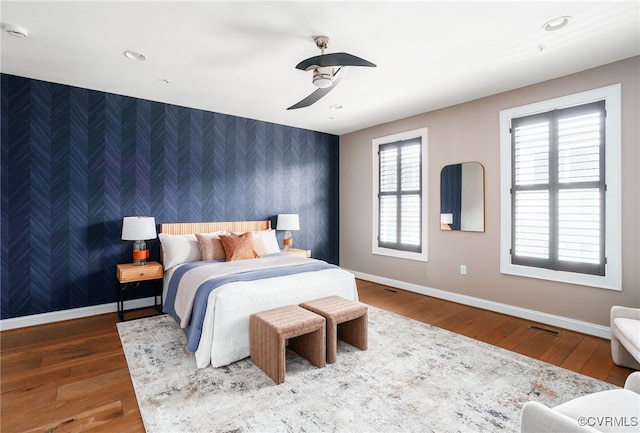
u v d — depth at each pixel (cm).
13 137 327
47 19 227
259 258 396
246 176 484
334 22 231
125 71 316
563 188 327
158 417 189
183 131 427
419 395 213
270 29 240
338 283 325
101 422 187
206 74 324
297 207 543
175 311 317
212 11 218
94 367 251
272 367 229
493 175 381
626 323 235
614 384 225
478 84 348
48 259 347
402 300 432
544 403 204
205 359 248
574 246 321
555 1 208
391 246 507
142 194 399
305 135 551
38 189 340
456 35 249
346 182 586
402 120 484
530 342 296
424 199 455
